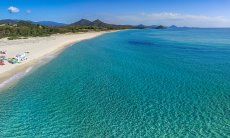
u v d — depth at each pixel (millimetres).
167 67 45031
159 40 112125
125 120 22766
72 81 35344
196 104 26484
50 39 97688
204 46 82625
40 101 27297
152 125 21844
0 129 20969
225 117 23250
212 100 27625
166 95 29344
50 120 22703
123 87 32531
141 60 52562
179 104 26516
